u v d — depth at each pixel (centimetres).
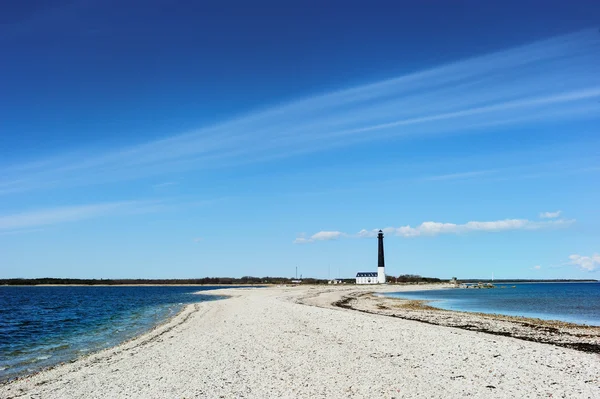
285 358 2127
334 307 5300
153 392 1617
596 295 10619
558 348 2220
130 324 4438
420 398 1480
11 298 10931
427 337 2545
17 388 1809
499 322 3650
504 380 1662
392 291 11575
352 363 1983
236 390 1605
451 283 18838
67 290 18662
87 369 2112
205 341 2775
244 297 8262
